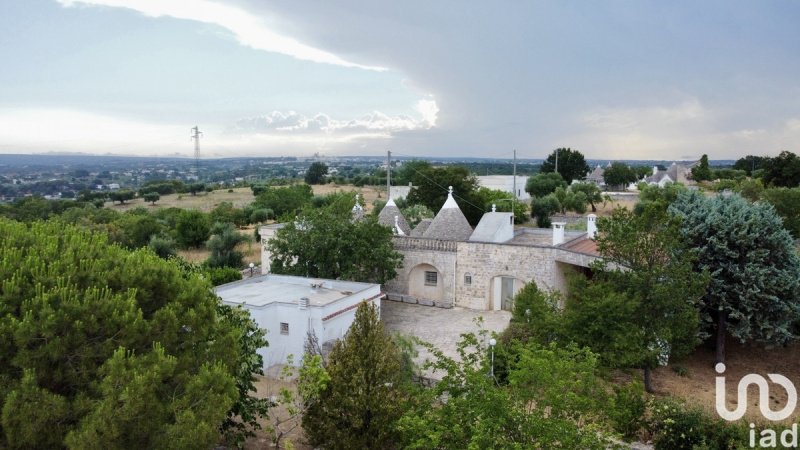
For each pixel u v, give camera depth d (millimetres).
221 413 13656
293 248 35000
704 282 24719
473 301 37375
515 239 41375
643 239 24859
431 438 13703
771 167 86062
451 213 41656
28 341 12031
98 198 118562
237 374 17609
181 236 64750
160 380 12992
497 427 13953
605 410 16188
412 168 106250
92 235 18281
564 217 73750
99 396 12781
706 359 30672
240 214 83062
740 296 28188
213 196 132625
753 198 56688
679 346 25844
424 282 39531
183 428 12852
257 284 33125
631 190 124625
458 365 17094
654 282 24125
